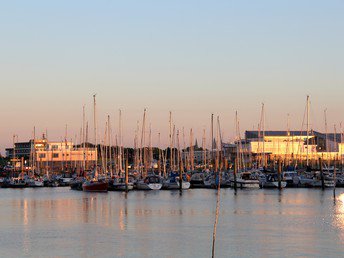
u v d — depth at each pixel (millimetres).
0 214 119750
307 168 198500
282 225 100750
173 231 94688
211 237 88750
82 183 188250
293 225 100750
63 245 83750
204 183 186375
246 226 99750
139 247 82062
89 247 82250
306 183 185625
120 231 95125
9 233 94000
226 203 138250
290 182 187000
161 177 188000
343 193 164000
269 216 113062
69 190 194250
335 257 75250
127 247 82125
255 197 153250
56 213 120562
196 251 79125
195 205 133875
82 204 138625
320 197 152500
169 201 144125
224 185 185625
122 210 124562
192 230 95562
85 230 96500
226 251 78875
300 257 75312
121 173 189875
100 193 170750
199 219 109125
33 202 146875
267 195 159125
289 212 119438
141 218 111125
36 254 78312
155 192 171625
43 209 128625
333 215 114375
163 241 85812
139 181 179625
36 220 109625
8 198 161875
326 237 88375
